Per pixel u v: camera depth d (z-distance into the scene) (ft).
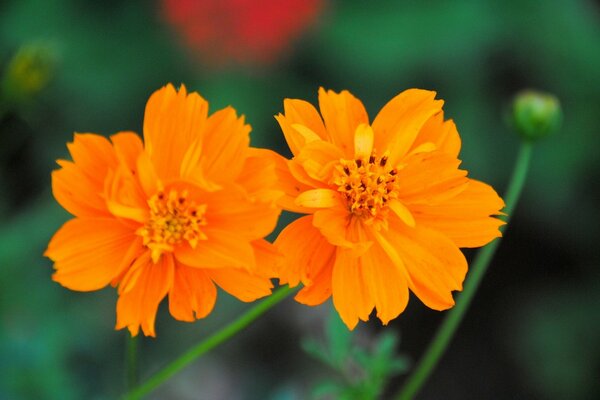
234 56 2.11
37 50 1.82
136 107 2.28
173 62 2.25
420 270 1.38
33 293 1.96
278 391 2.05
